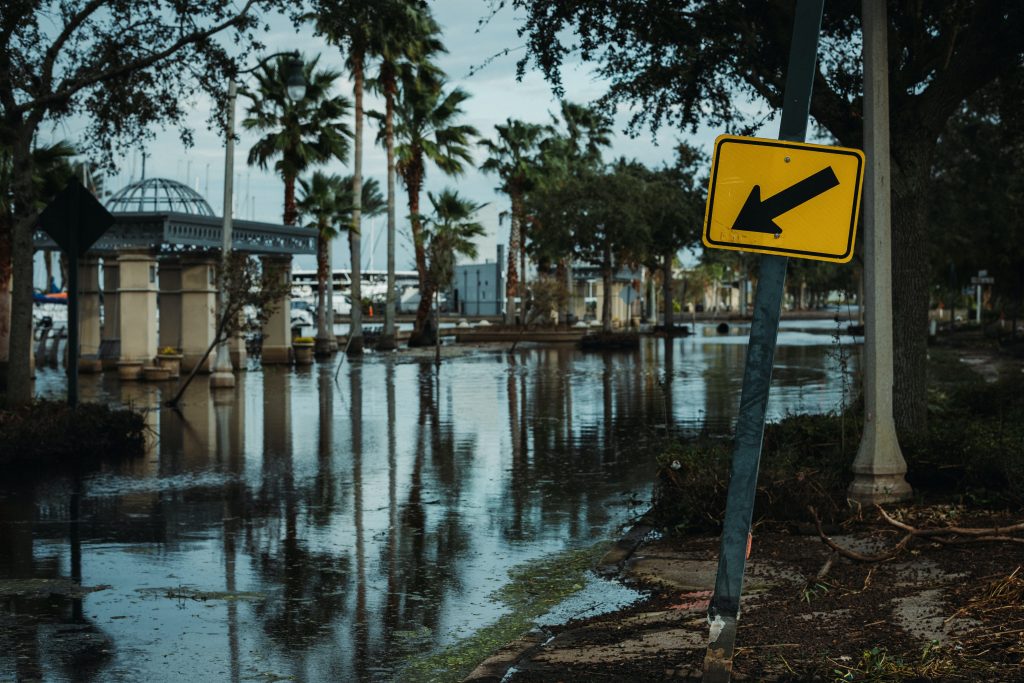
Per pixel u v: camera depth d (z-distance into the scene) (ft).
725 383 96.43
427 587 27.35
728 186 13.71
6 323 95.09
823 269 316.40
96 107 59.31
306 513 37.68
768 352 13.46
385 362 137.08
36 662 20.97
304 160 153.38
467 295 329.31
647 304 337.93
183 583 27.71
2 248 93.66
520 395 86.07
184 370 116.57
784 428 42.01
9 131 54.70
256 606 25.48
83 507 38.99
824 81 40.73
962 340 161.68
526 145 196.13
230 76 59.41
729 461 33.88
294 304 275.80
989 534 25.27
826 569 24.54
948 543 25.79
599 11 43.91
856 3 42.16
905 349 38.91
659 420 66.74
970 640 18.42
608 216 186.60
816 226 13.53
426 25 157.28
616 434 60.08
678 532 31.99
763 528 30.71
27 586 27.27
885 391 33.01
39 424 51.60
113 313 130.72
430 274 136.36
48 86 55.88
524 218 203.00
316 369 123.85
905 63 46.11
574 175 194.18
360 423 66.95
